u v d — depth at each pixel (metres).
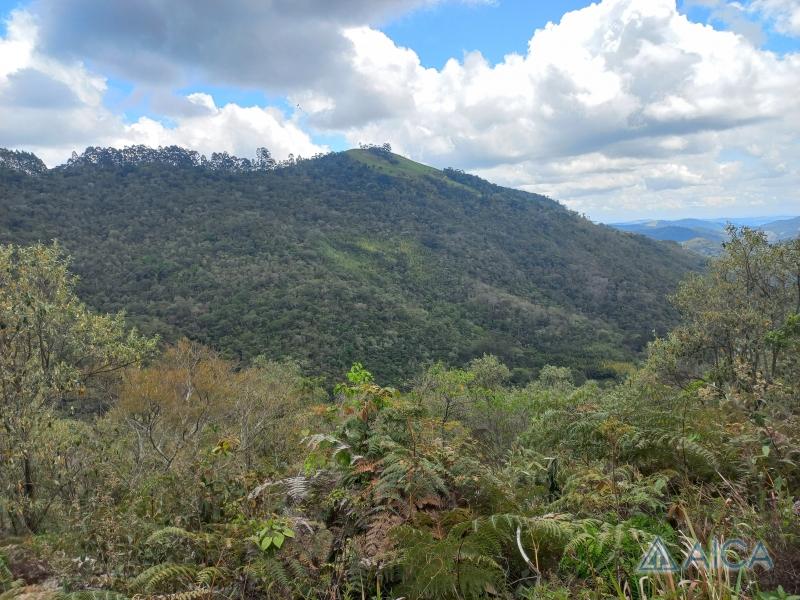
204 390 13.54
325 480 3.08
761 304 16.83
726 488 2.67
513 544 2.32
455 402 4.82
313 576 2.32
